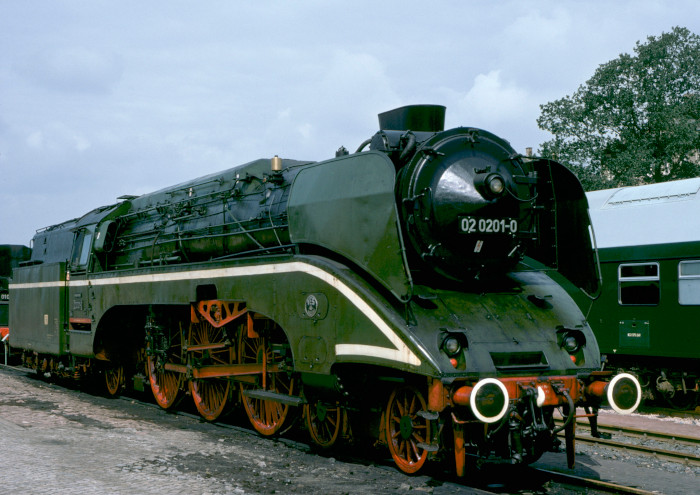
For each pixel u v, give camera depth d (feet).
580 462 26.78
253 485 21.52
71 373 49.70
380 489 21.24
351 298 23.71
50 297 49.65
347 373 24.76
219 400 34.19
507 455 22.06
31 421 33.04
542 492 21.75
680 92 117.70
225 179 35.24
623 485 23.31
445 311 22.79
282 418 29.09
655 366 44.11
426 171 23.35
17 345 56.59
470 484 22.49
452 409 20.88
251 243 31.68
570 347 23.27
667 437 31.81
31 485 20.34
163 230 39.11
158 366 38.27
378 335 22.54
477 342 21.84
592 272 24.86
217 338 33.09
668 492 22.56
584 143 118.11
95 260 44.93
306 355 25.70
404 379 22.71
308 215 26.58
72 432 29.96
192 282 33.32
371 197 23.61
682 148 113.70
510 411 20.99
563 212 26.30
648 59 115.24
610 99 118.52
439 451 21.91
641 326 42.29
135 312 42.27
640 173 110.83
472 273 24.00
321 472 23.49
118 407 40.16
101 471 22.39
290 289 26.81
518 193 24.79
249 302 29.12
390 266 22.65
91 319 43.60
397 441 23.82
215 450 26.96
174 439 29.14
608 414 41.47
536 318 23.82
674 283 40.78
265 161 34.30
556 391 21.86
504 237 24.03
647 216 42.96
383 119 27.68
